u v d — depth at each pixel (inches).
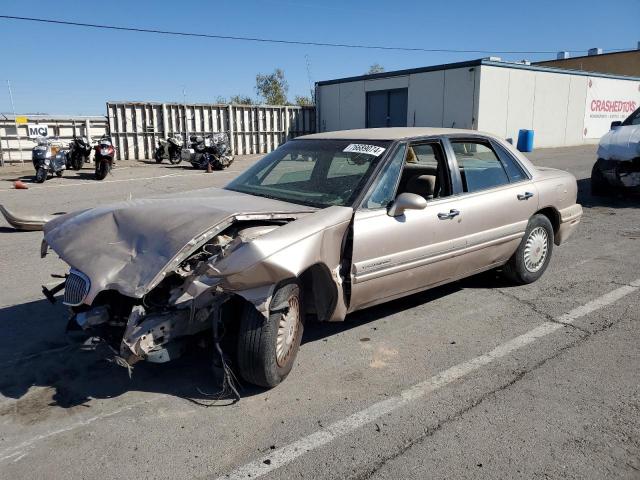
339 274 154.4
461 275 197.3
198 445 123.3
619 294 217.3
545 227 227.6
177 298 130.5
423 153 189.3
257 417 134.0
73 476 113.4
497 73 956.0
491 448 120.8
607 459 116.7
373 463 116.4
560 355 165.3
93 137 860.0
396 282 170.2
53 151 606.5
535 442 122.7
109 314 138.6
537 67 1027.3
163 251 132.3
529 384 148.4
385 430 128.2
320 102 1198.3
